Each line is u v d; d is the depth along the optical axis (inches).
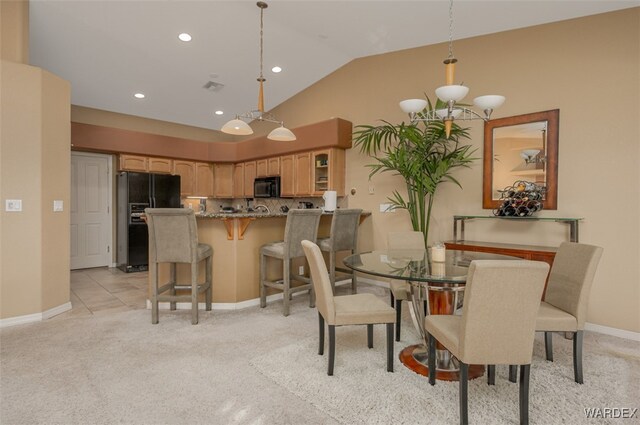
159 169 258.1
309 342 110.9
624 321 118.3
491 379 85.1
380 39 170.1
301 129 218.1
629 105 117.0
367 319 89.7
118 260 247.4
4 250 124.1
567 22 130.0
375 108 195.0
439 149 165.2
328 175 206.4
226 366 94.5
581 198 126.6
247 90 232.2
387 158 169.9
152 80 211.2
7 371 90.9
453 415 73.2
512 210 133.9
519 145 141.6
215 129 298.5
